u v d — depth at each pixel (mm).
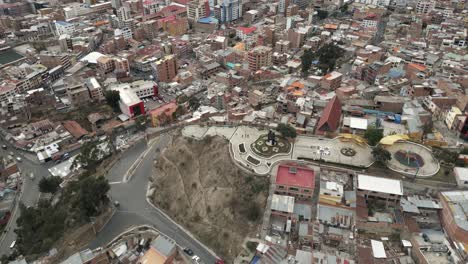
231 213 129500
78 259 113250
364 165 136250
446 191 121500
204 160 155125
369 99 189125
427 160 137625
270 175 135750
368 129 149625
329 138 154875
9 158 187625
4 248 138500
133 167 171250
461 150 140875
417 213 116812
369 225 115062
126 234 130625
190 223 135000
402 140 148000
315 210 123750
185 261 118500
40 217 137250
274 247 112062
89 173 168000
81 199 133625
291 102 185000
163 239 119438
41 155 186625
